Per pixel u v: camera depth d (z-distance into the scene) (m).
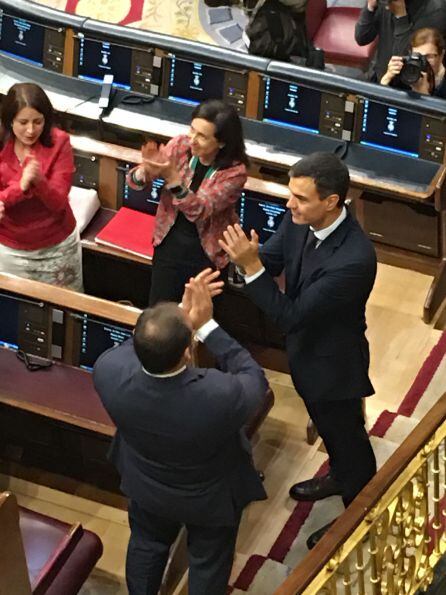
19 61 7.16
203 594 4.27
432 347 6.06
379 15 7.04
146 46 6.73
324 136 6.55
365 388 4.51
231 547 4.25
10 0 7.04
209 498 3.96
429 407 5.66
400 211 6.39
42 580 4.15
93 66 6.95
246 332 5.70
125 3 8.80
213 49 6.61
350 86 6.33
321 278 4.22
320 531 4.90
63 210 5.26
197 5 8.76
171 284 5.27
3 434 5.08
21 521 4.35
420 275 6.54
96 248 5.84
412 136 6.34
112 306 4.83
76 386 4.92
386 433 5.49
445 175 6.18
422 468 3.94
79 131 7.00
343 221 4.22
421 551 4.13
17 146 5.08
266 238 5.62
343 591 4.56
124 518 5.14
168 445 3.78
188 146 5.03
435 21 6.90
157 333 3.59
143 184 5.07
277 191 5.48
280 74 6.45
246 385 3.81
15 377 4.94
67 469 5.12
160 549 4.29
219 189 4.94
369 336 6.11
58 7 8.79
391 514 3.82
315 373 4.47
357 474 4.74
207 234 5.10
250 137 6.62
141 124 6.77
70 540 4.29
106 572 4.92
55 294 4.86
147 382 3.71
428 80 6.37
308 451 5.42
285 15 6.52
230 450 3.93
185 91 6.79
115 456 4.12
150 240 5.84
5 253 5.29
